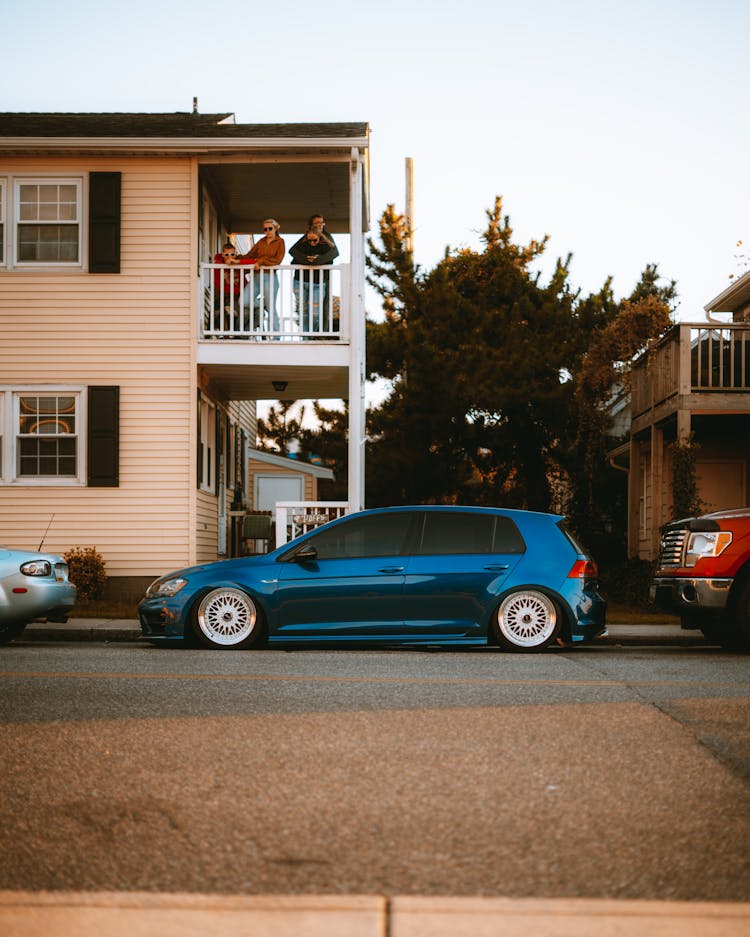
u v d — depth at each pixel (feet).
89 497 60.23
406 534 40.14
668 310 70.59
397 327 87.04
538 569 39.81
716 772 19.07
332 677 30.09
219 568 40.16
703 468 77.97
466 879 13.75
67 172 61.05
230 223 73.36
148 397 60.54
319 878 13.80
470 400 80.79
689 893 13.25
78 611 52.31
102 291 60.85
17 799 17.33
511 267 89.76
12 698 26.13
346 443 117.39
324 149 60.18
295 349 60.80
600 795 17.62
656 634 45.55
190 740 21.44
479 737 21.79
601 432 79.15
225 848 14.98
